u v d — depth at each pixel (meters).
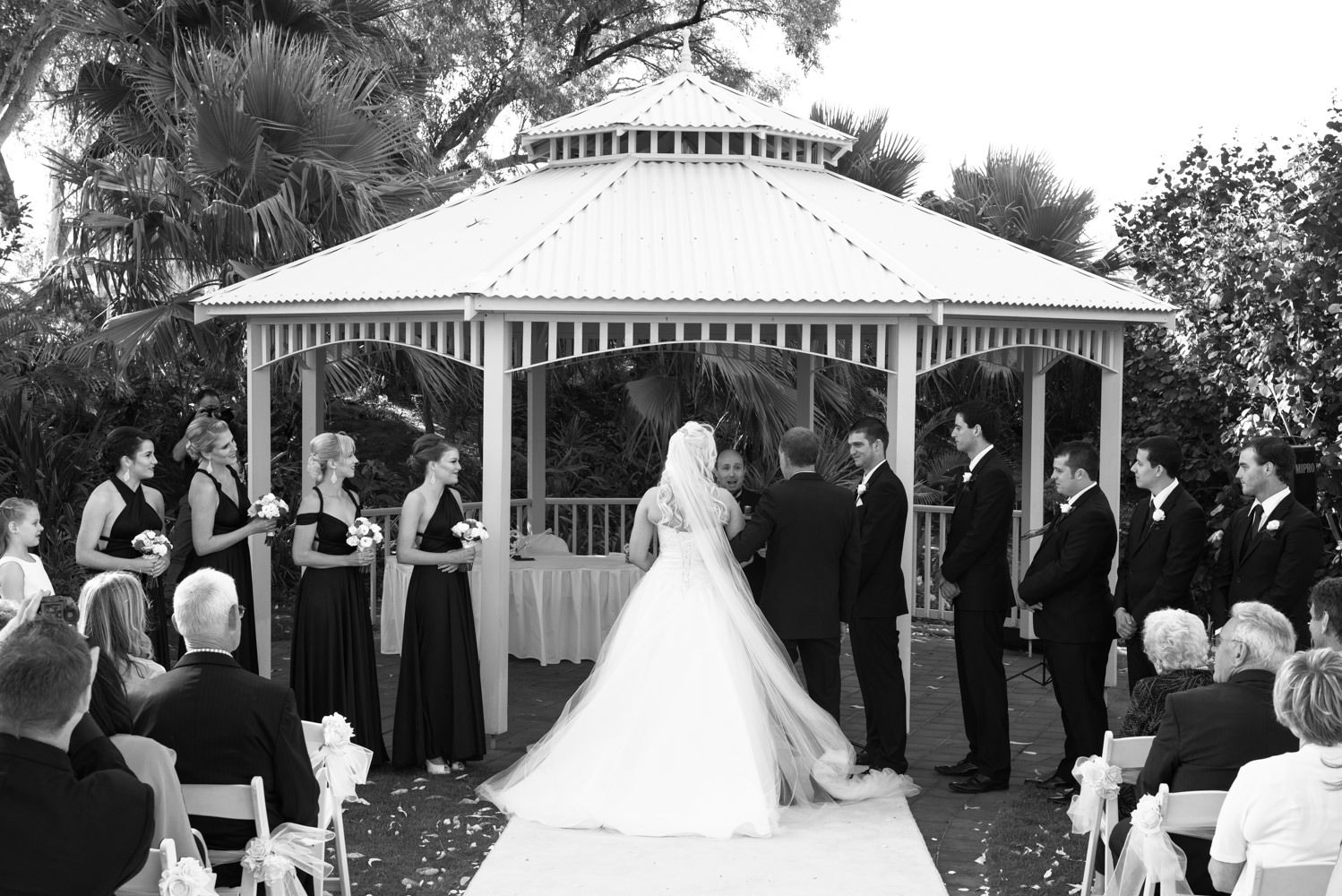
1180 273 10.60
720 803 5.58
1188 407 10.38
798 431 6.40
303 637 6.48
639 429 15.36
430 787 6.30
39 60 15.78
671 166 8.33
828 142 8.81
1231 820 3.27
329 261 8.03
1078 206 13.24
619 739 5.80
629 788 5.68
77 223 10.27
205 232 10.22
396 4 17.03
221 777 3.68
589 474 16.30
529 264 7.02
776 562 6.30
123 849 2.77
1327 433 9.09
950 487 14.45
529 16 20.17
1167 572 5.95
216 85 10.50
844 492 6.33
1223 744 3.83
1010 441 15.45
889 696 6.41
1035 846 5.42
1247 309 9.48
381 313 7.34
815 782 6.12
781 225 7.62
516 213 7.96
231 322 10.56
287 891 3.61
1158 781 3.96
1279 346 9.11
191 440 6.80
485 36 19.42
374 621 11.72
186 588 3.84
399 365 13.70
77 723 2.90
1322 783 3.17
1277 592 5.69
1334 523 8.77
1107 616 6.11
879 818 5.79
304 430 9.11
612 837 5.48
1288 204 9.19
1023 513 10.03
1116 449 8.42
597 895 4.78
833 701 6.30
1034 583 6.04
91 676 2.86
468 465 15.89
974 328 7.35
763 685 6.00
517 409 16.75
